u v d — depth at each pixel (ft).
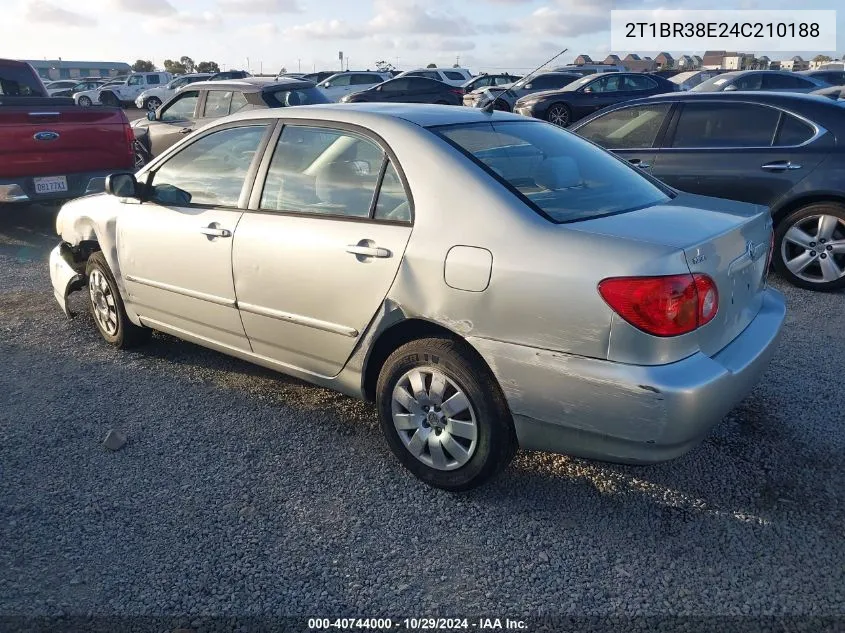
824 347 15.70
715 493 10.55
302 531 9.88
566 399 9.20
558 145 12.24
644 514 10.12
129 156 27.45
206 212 13.08
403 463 11.10
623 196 11.17
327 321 11.37
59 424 12.92
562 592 8.70
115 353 16.20
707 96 21.67
